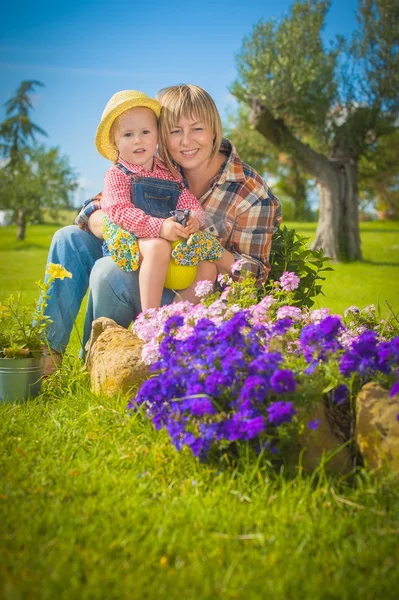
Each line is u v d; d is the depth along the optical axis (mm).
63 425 2877
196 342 2531
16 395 3369
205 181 3898
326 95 17984
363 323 3744
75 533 1997
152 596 1722
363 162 21234
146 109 3670
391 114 18406
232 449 2539
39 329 3467
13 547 1933
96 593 1710
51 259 3773
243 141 27922
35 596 1704
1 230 31672
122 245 3471
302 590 1765
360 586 1785
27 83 35625
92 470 2441
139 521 2109
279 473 2443
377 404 2428
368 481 2301
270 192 3873
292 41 17719
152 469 2490
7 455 2588
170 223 3398
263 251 3826
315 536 2051
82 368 3480
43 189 28781
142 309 3445
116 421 2838
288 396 2395
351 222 18922
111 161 3957
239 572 1855
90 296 3715
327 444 2461
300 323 3213
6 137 35375
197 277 3625
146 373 3064
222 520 2121
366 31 18078
